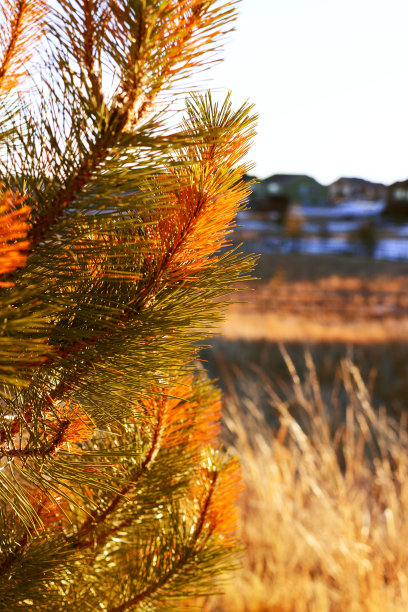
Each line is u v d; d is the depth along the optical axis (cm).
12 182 168
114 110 162
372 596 431
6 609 190
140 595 215
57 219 165
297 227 7606
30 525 192
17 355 161
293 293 3578
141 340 179
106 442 214
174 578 219
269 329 2020
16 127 169
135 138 161
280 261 5634
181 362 185
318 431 658
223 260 187
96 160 163
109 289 179
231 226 185
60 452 185
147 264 180
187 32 162
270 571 483
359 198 11731
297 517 523
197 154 178
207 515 226
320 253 6919
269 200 10250
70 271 170
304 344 1723
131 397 186
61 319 175
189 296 185
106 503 211
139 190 169
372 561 483
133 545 218
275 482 529
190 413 221
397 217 9500
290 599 442
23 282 166
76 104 162
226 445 579
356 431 777
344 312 2844
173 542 224
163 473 215
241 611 407
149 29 160
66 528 210
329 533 493
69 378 178
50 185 164
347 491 559
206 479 229
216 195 180
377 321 2472
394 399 1148
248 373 1313
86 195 164
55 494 203
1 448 180
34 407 178
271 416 901
